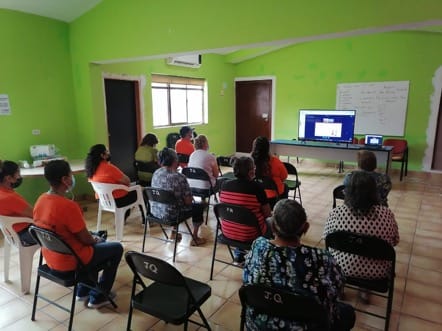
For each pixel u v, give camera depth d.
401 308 2.23
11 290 2.47
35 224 1.96
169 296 1.73
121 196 3.27
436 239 3.30
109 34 4.11
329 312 1.30
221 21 3.30
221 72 7.37
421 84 5.80
